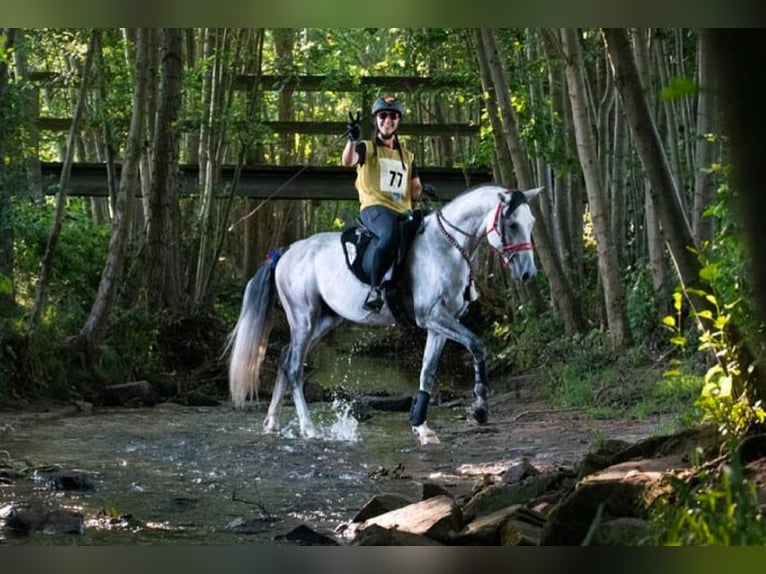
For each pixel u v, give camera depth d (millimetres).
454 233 11391
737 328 6977
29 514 7039
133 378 17188
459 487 8891
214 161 23672
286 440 12023
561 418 13656
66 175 16016
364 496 8500
